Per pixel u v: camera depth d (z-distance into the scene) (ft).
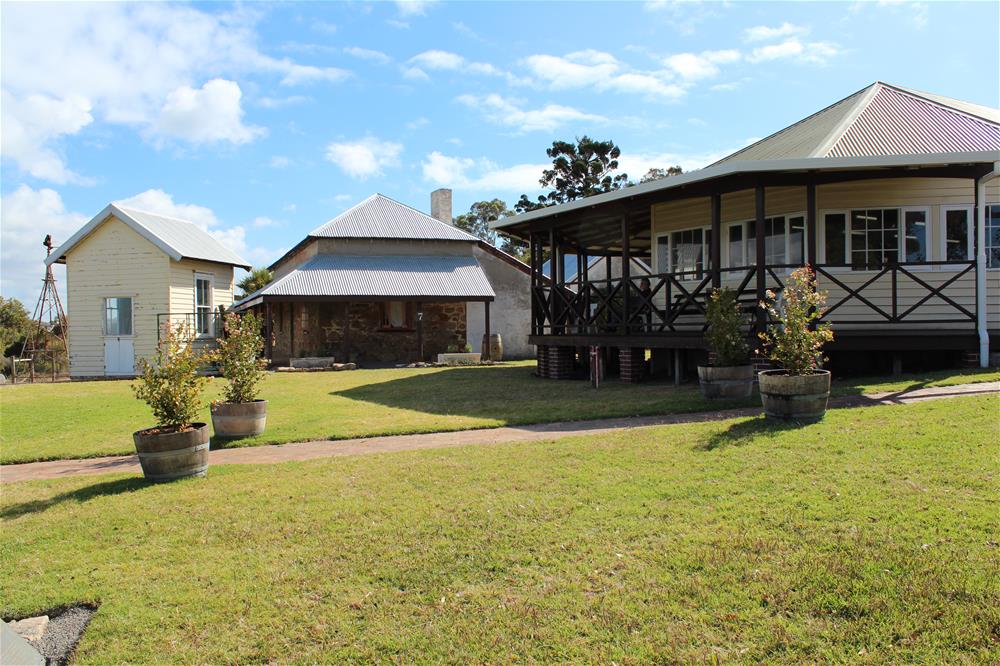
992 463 16.53
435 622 11.47
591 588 12.16
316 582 13.15
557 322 47.03
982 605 10.59
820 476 16.76
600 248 63.36
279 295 66.80
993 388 26.86
